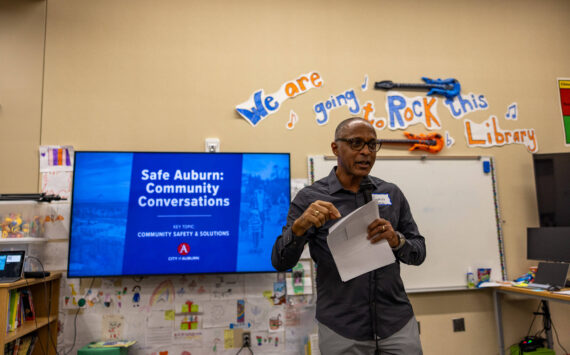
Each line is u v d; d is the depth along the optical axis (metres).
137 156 2.51
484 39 3.14
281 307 2.58
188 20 2.80
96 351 2.19
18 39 2.62
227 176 2.58
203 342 2.49
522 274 2.88
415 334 1.38
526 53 3.18
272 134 2.77
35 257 2.43
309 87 2.86
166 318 2.48
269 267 2.52
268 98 2.80
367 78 2.94
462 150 2.97
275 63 2.85
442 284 2.77
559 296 2.23
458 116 3.01
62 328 2.39
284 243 1.31
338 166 1.51
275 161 2.64
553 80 3.19
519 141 3.06
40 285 2.36
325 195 1.48
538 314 2.79
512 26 3.20
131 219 2.45
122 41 2.71
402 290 1.43
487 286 2.67
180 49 2.76
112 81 2.67
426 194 2.85
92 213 2.42
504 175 3.00
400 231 1.56
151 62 2.72
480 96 3.06
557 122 3.13
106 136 2.61
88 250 2.38
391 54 3.00
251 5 2.89
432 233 2.81
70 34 2.67
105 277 2.39
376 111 2.91
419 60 3.03
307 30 2.92
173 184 2.52
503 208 2.96
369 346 1.33
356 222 1.25
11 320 2.03
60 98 2.60
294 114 2.81
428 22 3.09
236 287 2.56
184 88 2.73
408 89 2.98
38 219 2.46
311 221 1.21
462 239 2.83
